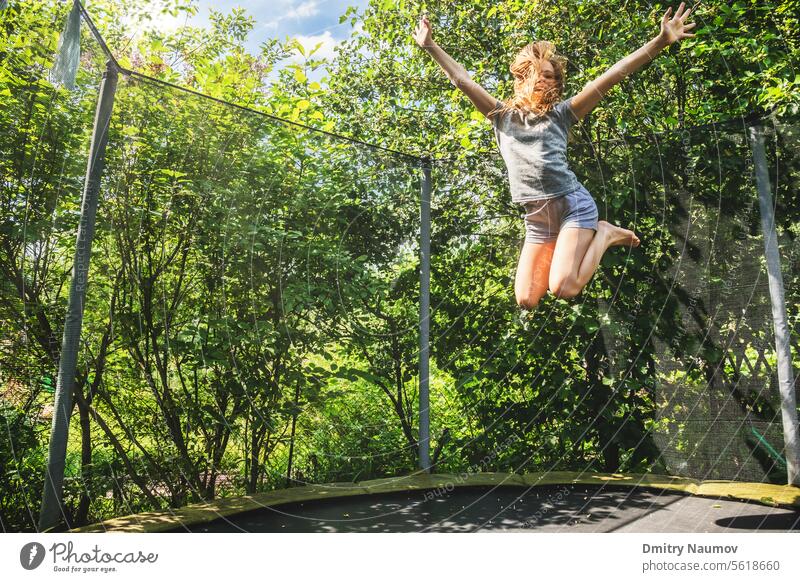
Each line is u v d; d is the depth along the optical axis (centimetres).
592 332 438
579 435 438
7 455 308
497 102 190
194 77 415
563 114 183
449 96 512
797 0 359
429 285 453
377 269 481
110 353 364
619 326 425
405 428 477
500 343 467
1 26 307
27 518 308
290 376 416
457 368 487
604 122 430
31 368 328
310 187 444
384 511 334
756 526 290
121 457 370
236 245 396
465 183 497
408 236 496
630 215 437
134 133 354
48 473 266
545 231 187
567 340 449
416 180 494
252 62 454
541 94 182
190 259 398
